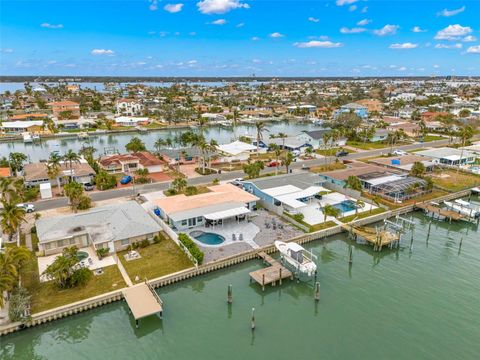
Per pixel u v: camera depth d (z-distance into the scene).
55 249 53.59
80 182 85.75
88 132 165.88
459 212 72.69
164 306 45.00
